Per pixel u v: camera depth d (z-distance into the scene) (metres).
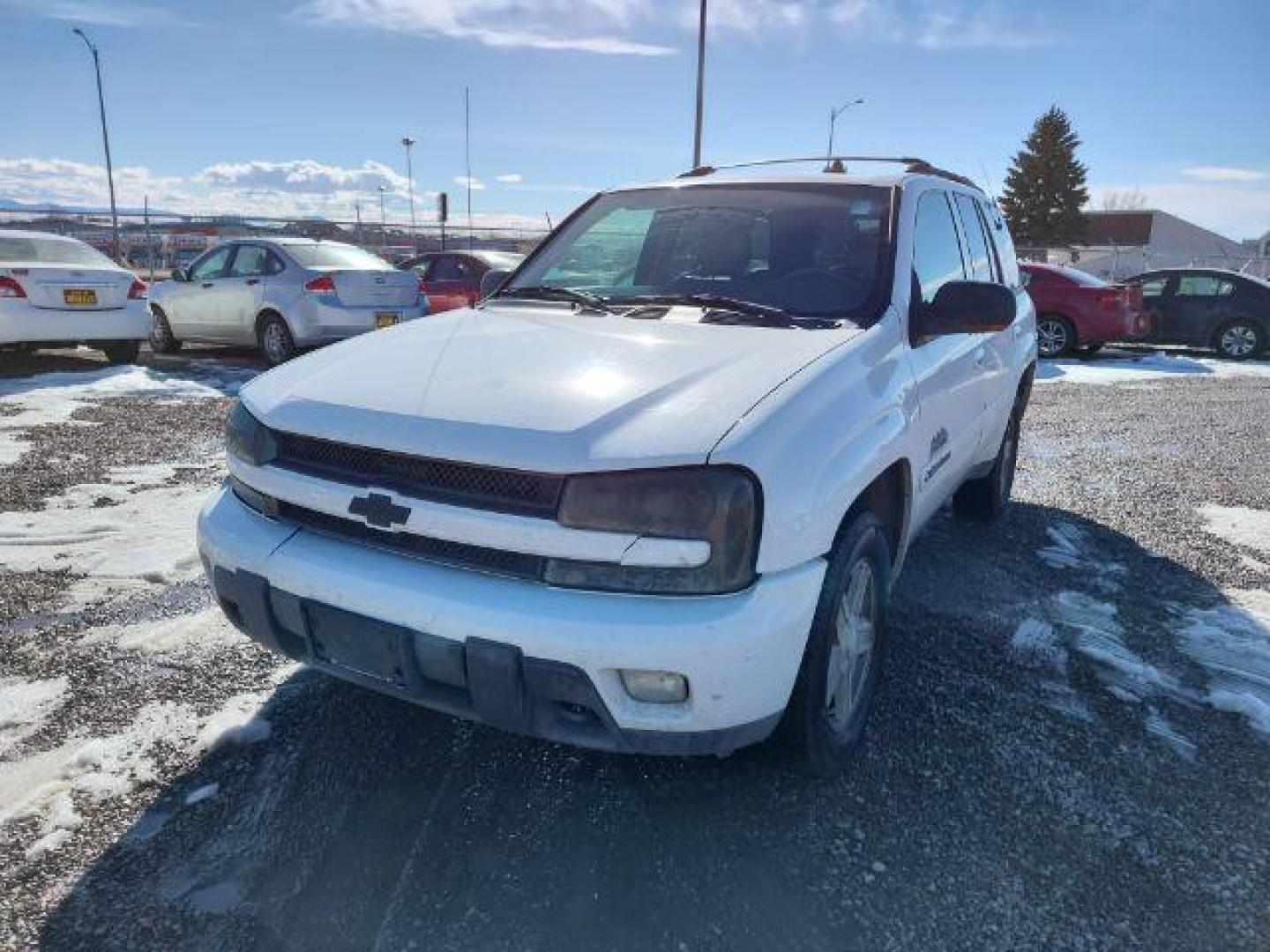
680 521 2.08
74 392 8.50
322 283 9.99
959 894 2.25
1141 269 42.16
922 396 3.03
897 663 3.43
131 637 3.44
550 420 2.21
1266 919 2.21
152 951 2.01
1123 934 2.14
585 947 2.05
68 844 2.32
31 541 4.42
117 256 25.94
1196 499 5.89
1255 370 13.44
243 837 2.36
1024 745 2.91
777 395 2.34
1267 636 3.77
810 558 2.27
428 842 2.37
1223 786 2.74
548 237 4.02
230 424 2.77
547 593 2.13
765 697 2.20
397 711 2.97
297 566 2.37
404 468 2.29
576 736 2.23
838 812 2.54
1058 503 5.73
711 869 2.31
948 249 3.86
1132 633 3.78
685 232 3.57
